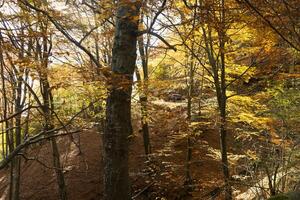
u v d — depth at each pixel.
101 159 14.70
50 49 8.11
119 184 5.84
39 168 15.45
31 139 4.27
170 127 13.02
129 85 5.50
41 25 7.46
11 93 10.04
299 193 4.67
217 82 7.12
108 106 5.89
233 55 7.43
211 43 6.99
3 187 16.23
